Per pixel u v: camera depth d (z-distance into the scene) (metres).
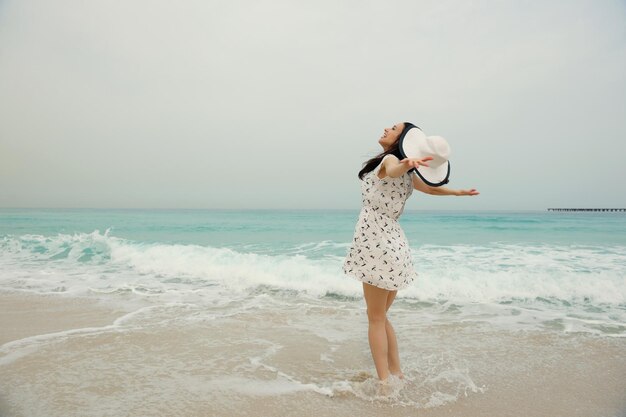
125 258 8.23
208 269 6.95
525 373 3.02
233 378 2.83
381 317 2.74
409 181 2.77
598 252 9.26
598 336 3.94
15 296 5.44
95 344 3.53
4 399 2.45
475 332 4.05
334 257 8.41
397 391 2.64
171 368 3.00
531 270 6.81
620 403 2.52
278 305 5.10
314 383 2.77
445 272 6.56
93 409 2.33
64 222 20.28
